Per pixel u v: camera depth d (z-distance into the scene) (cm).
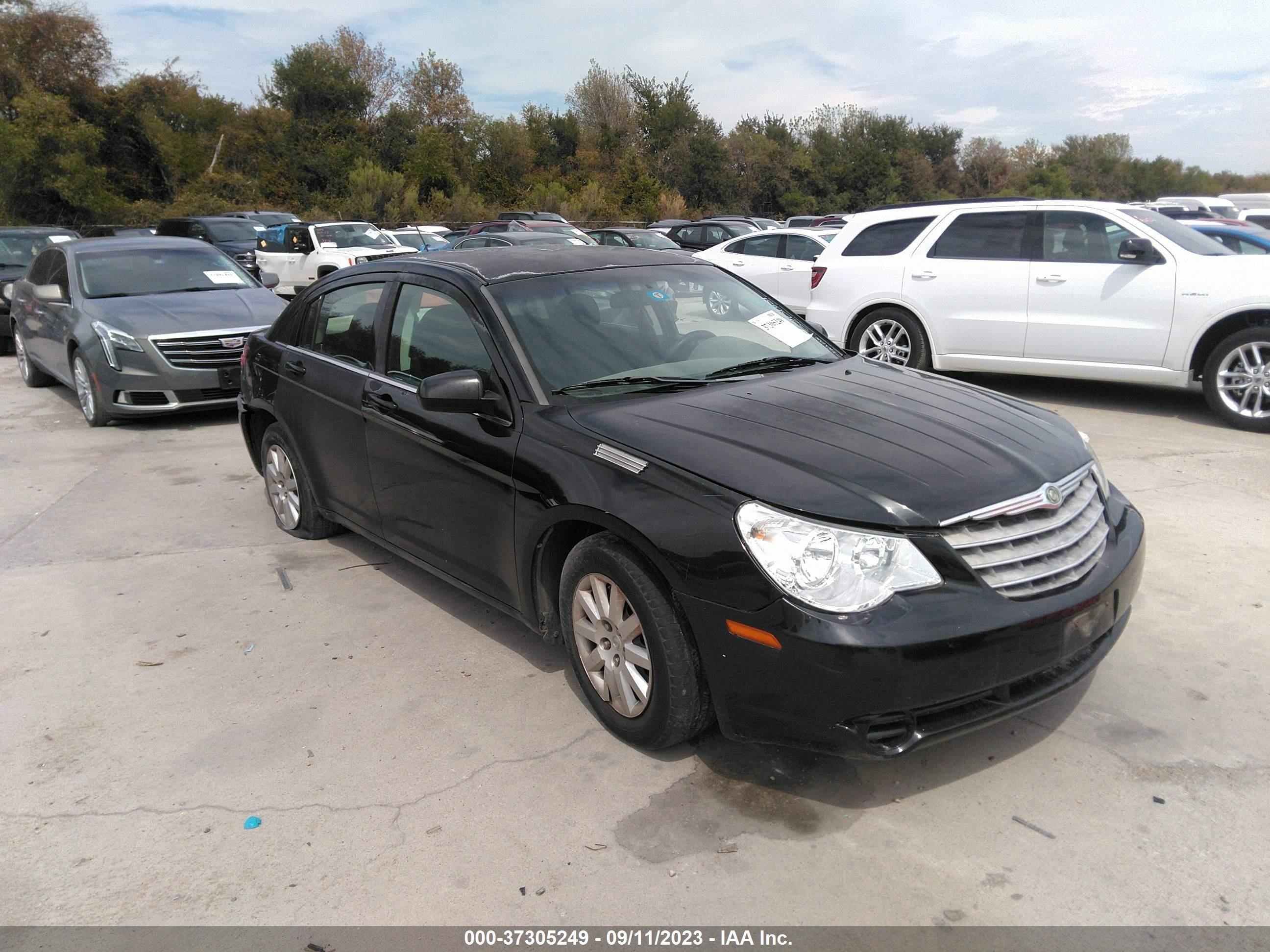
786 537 259
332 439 456
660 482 287
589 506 299
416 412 387
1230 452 642
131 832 278
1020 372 813
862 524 259
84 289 885
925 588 256
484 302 374
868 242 896
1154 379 745
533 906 242
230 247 2073
